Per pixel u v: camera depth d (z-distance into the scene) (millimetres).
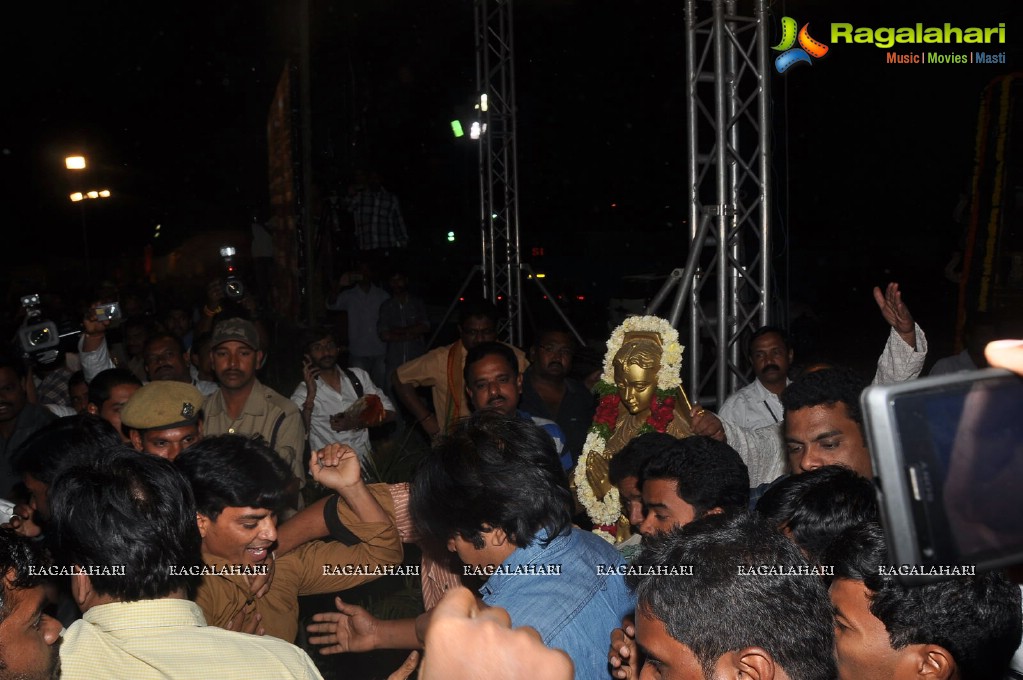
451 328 15250
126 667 1821
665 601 1498
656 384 3682
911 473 978
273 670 1912
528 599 1976
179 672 1835
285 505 2910
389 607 4590
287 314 11781
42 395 6031
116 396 4164
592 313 16438
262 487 2428
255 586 2504
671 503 2510
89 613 1922
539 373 5594
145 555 1896
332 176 13273
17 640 1610
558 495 2084
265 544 2480
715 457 2525
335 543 2791
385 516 2691
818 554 2074
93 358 5008
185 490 2031
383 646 2807
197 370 6344
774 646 1438
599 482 3662
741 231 6105
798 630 1452
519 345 10094
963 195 9688
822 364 4113
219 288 6898
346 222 12148
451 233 20219
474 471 2025
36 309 4852
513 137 10102
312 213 10922
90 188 22781
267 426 4656
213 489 2389
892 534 985
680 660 1486
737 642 1443
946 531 973
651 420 3641
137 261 20297
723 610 1451
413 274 18578
